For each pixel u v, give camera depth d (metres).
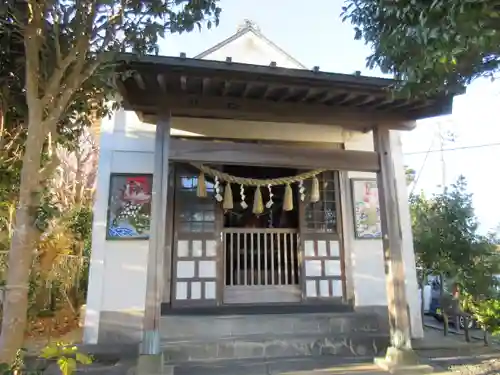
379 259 5.45
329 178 5.62
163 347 4.11
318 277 5.31
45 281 6.15
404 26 2.41
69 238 6.80
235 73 3.62
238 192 6.23
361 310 5.19
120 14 2.57
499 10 2.00
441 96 4.06
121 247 4.84
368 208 5.55
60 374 3.62
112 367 3.94
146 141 5.14
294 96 4.12
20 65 2.96
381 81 3.88
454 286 5.11
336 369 3.87
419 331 5.15
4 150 3.22
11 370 1.99
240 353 4.27
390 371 3.79
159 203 3.84
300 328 4.65
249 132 5.46
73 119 3.67
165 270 4.94
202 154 4.00
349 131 5.70
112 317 4.65
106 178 4.97
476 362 4.16
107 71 2.95
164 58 3.43
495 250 5.22
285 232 5.62
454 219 5.36
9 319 2.08
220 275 5.08
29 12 2.47
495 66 2.67
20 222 2.17
